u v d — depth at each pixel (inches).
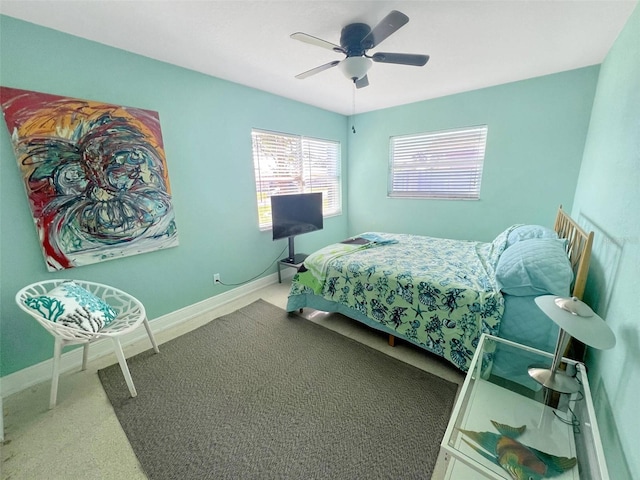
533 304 59.7
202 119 100.7
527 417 48.8
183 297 103.0
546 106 111.5
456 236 147.2
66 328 58.6
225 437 54.7
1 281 65.7
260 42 77.5
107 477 47.6
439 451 50.6
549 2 61.9
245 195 120.5
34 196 67.6
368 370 73.2
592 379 54.9
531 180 120.8
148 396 65.7
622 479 36.0
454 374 71.1
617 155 60.6
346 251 103.7
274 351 82.4
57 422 58.7
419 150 151.5
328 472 47.7
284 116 132.9
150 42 76.1
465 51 85.9
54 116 68.7
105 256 80.7
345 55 79.9
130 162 82.6
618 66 71.0
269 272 138.5
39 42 65.7
